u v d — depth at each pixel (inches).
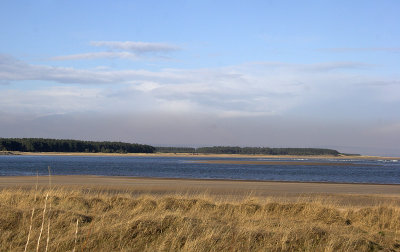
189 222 439.2
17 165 3452.3
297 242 414.6
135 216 475.8
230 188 1304.1
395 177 2438.5
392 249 418.3
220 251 379.6
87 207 615.8
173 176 2150.6
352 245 410.9
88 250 373.1
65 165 3595.0
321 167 3914.9
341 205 894.4
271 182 1695.4
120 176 2041.1
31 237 387.5
